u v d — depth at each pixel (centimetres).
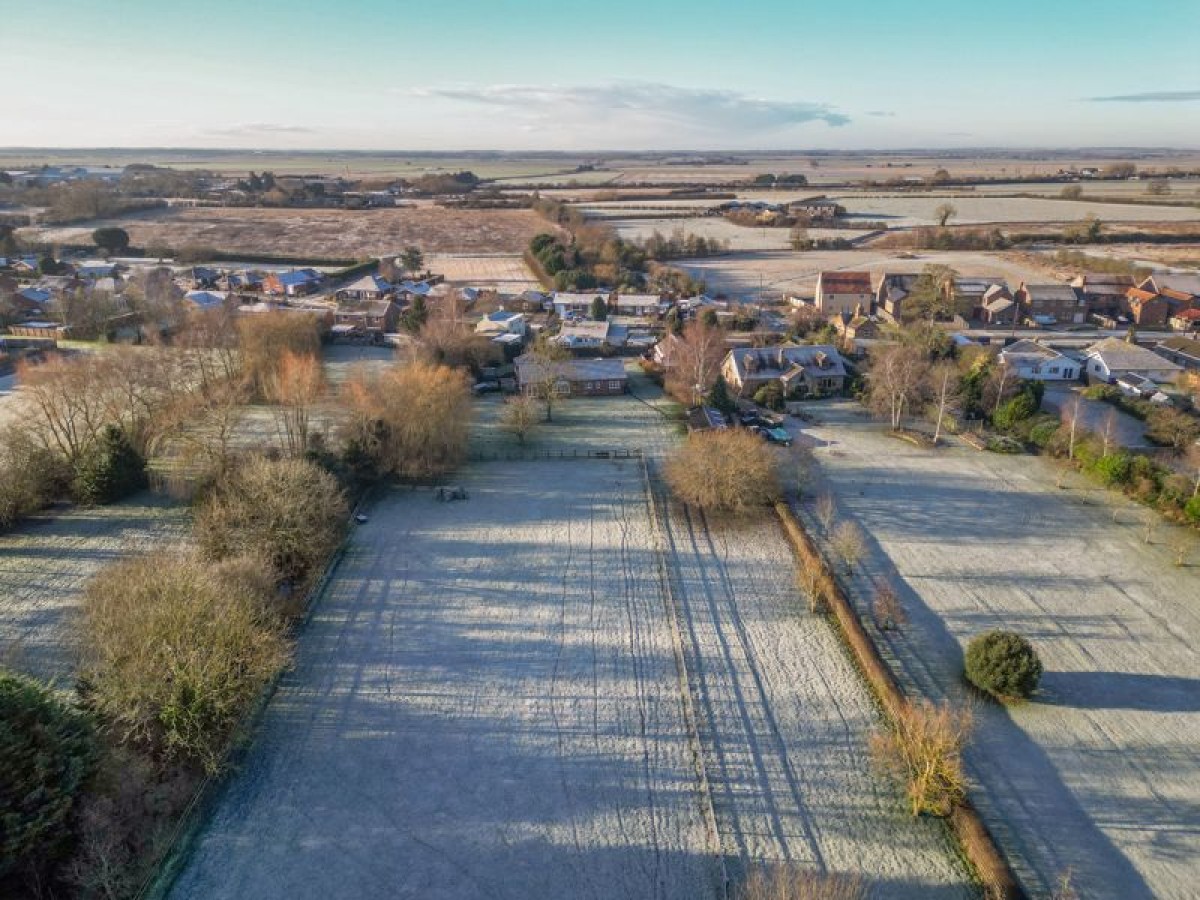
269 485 5975
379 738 4384
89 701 3966
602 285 17612
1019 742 4397
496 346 11588
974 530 6788
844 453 8562
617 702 4700
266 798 3956
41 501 6888
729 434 7462
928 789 3875
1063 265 19650
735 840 3772
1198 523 6644
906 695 4753
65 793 3353
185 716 3984
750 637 5338
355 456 7406
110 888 3297
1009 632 5222
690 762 4253
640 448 8706
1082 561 6266
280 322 10825
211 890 3453
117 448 7169
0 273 16512
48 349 11819
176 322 12500
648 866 3631
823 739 4422
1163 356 11588
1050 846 3750
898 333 12525
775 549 6512
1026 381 9688
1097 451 7888
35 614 5381
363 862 3619
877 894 3488
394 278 17825
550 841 3756
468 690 4778
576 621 5488
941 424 9412
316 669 4922
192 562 4853
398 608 5600
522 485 7744
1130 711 4625
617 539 6650
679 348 11050
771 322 14700
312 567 5919
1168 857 3694
